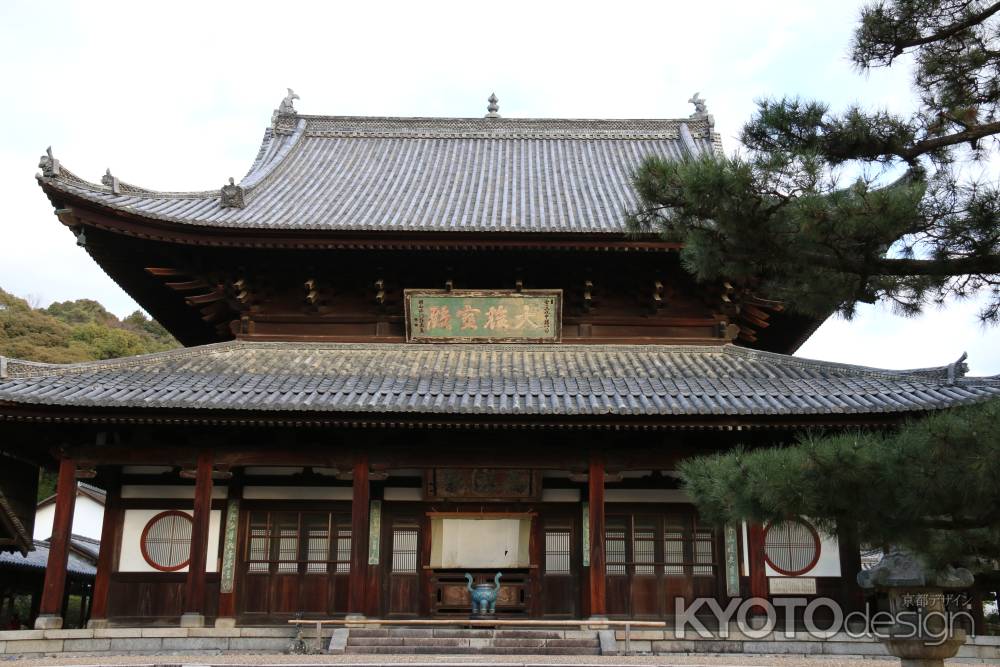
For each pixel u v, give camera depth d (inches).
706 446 882.8
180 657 738.8
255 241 912.3
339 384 864.3
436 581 924.0
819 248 464.4
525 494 937.5
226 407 796.6
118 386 838.5
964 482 371.9
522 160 1331.2
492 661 689.6
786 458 428.1
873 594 884.0
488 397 823.1
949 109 495.2
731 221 463.5
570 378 882.1
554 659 705.0
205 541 847.1
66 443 864.3
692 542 932.0
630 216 524.7
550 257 946.1
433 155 1352.1
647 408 795.4
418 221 1021.8
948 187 448.5
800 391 844.0
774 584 893.2
